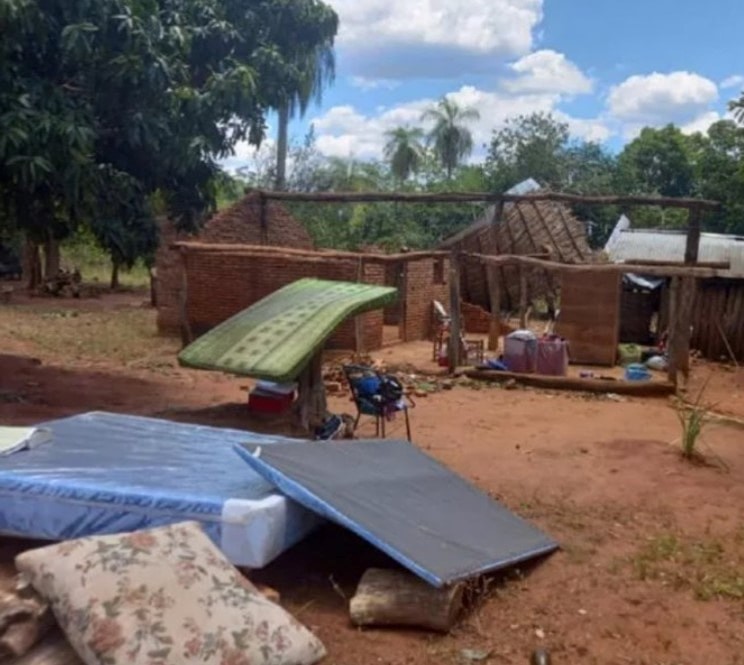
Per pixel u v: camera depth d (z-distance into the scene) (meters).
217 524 4.87
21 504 5.25
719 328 19.44
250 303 17.77
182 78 10.84
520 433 9.86
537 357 14.88
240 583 4.00
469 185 40.09
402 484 5.89
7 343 16.19
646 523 6.58
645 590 5.25
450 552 5.03
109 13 9.73
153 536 4.02
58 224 11.14
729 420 10.98
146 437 6.57
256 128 11.64
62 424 6.91
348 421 9.29
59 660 3.54
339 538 5.80
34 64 10.04
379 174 41.84
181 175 11.76
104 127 10.55
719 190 35.53
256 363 8.12
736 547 6.07
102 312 23.45
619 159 43.00
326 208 34.53
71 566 3.68
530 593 5.16
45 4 9.59
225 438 6.62
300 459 5.56
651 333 21.70
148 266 16.58
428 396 12.39
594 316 17.38
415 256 15.35
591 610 4.95
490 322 20.67
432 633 4.58
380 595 4.64
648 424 10.72
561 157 40.25
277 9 12.17
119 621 3.48
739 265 23.64
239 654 3.60
